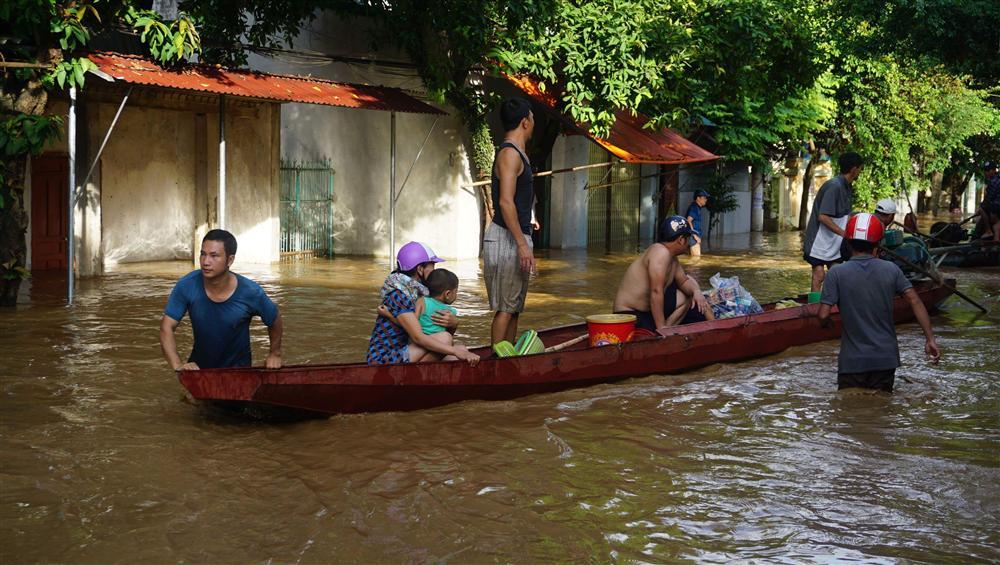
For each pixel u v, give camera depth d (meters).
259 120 18.70
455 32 17.62
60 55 12.81
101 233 16.53
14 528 5.12
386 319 7.82
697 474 6.21
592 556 4.86
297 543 4.96
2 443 6.61
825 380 8.98
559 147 24.00
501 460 6.43
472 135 19.98
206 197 18.73
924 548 5.02
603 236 26.83
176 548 4.88
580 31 18.86
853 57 30.27
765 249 25.84
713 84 20.94
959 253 20.14
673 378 9.00
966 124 35.72
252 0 17.17
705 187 31.00
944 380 9.02
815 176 37.28
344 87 17.30
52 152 16.42
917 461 6.52
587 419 7.52
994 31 20.92
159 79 13.84
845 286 8.35
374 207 20.94
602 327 8.79
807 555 4.91
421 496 5.68
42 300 13.35
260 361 9.59
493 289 8.37
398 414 7.48
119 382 8.44
